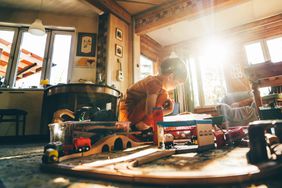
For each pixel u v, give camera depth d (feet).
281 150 3.11
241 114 11.48
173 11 15.52
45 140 11.59
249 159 3.21
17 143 9.97
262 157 3.01
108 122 5.95
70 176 2.90
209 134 5.20
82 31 15.35
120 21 16.11
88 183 2.50
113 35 15.05
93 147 4.86
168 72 7.86
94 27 15.57
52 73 14.48
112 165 3.18
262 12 17.24
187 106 19.77
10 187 2.35
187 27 19.35
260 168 2.49
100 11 14.83
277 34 17.53
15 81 13.99
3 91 12.39
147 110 7.25
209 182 2.18
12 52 14.39
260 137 3.10
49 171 3.25
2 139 11.27
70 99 9.68
